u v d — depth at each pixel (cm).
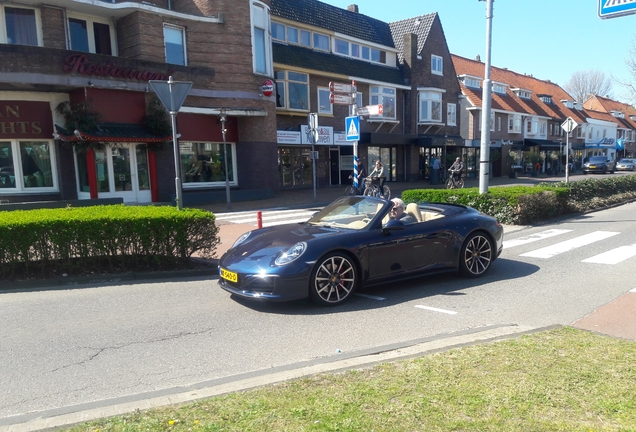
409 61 3102
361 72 2803
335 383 333
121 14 1688
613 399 300
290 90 2381
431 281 682
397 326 493
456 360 369
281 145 2434
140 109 1648
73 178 1612
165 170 1733
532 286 645
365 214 638
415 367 357
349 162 2786
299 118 2461
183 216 754
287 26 2467
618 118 6688
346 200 702
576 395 307
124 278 713
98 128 1530
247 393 320
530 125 4481
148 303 592
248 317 530
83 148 1512
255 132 1947
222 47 1823
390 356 395
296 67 2369
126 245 726
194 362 406
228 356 418
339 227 629
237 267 554
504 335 436
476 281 678
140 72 1593
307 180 2609
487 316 522
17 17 1566
